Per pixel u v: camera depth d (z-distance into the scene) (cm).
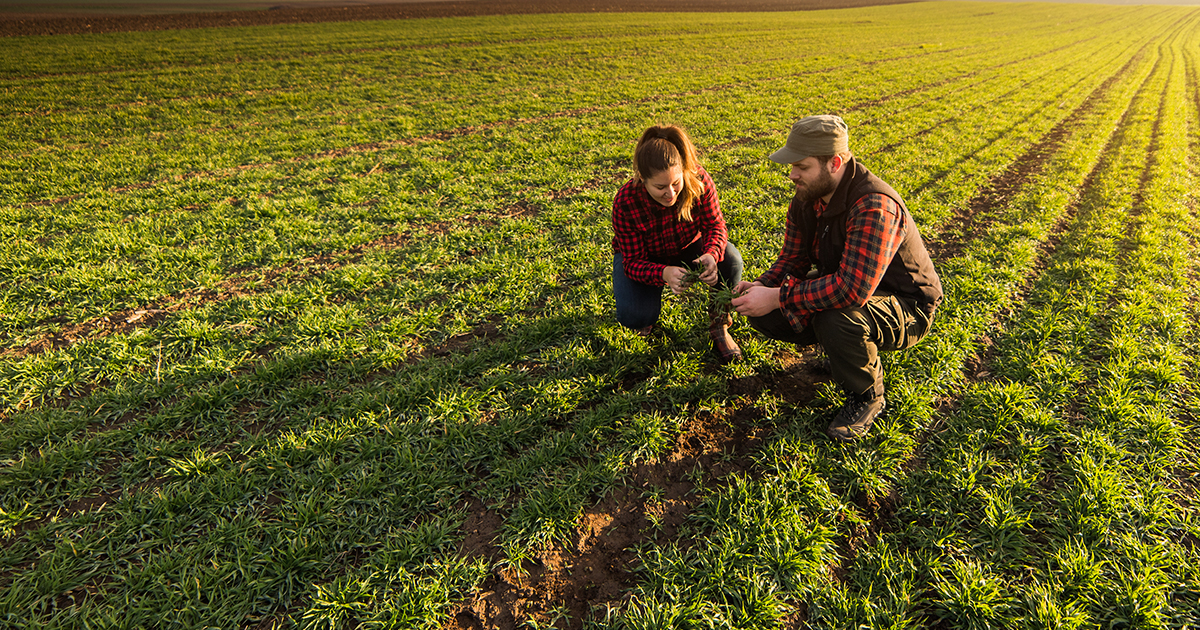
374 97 1577
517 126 1219
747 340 413
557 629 231
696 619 229
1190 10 10431
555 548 265
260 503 285
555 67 2122
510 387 368
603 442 322
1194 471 289
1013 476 288
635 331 423
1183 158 928
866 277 269
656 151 295
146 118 1323
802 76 1994
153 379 372
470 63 2183
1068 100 1602
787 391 365
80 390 365
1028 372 369
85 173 881
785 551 253
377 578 247
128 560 255
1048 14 7131
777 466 296
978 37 3997
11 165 931
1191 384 347
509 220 664
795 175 275
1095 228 609
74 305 471
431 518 278
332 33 2956
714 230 366
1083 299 453
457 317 448
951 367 373
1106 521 257
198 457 305
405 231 649
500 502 285
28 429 322
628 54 2491
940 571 245
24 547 257
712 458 315
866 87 1770
